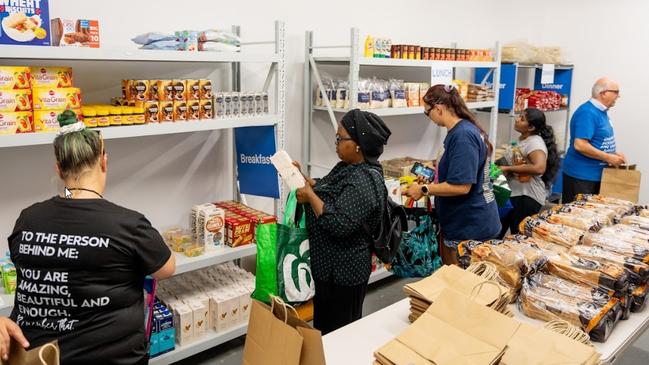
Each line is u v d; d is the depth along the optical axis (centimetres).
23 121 196
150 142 288
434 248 291
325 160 382
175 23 284
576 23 553
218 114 262
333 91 339
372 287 387
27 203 252
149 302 180
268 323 132
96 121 217
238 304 282
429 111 277
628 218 252
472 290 172
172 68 290
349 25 377
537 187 389
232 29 308
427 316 155
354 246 212
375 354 144
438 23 452
